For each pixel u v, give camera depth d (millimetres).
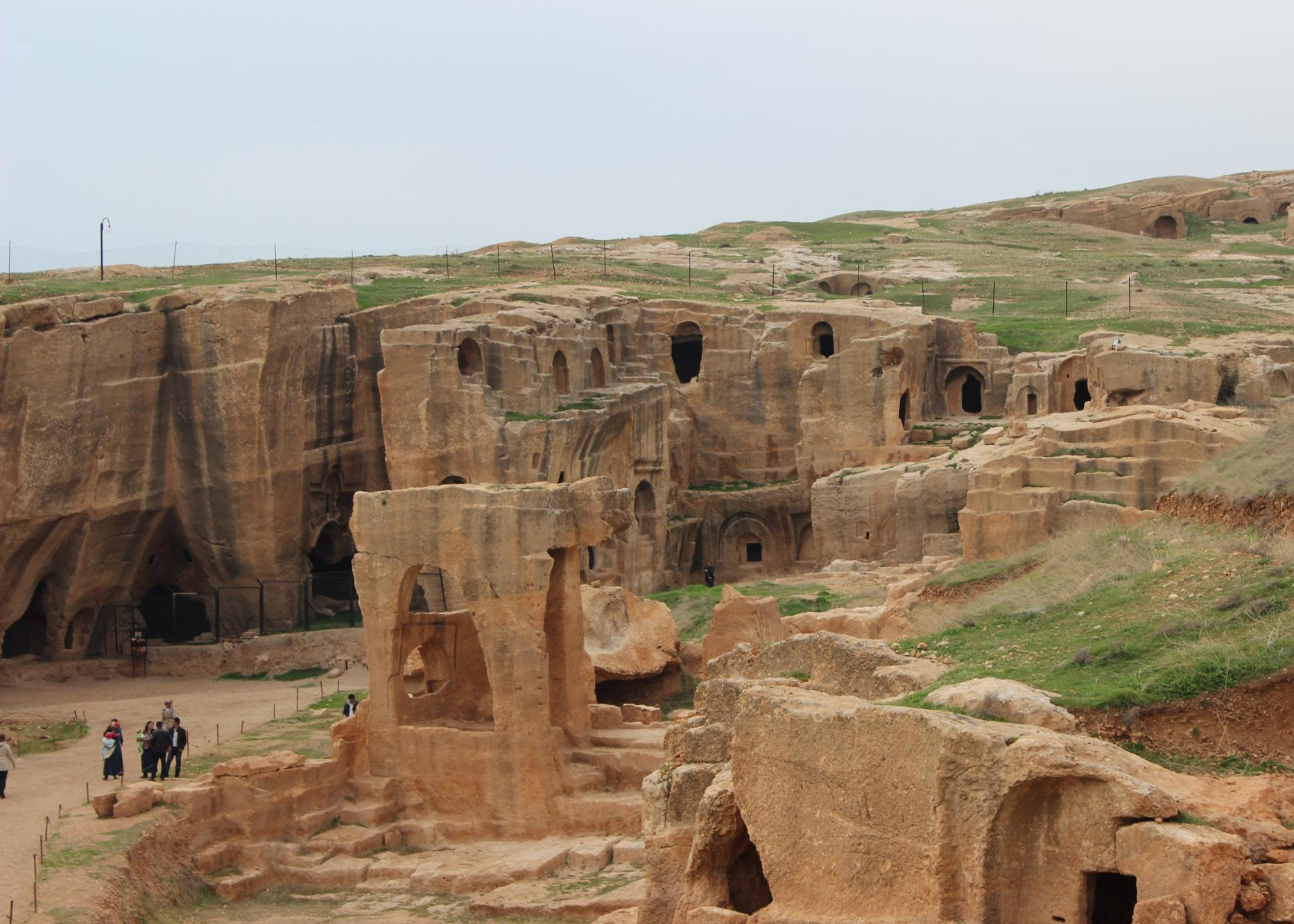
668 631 40875
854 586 46531
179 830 29875
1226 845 14781
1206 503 29312
